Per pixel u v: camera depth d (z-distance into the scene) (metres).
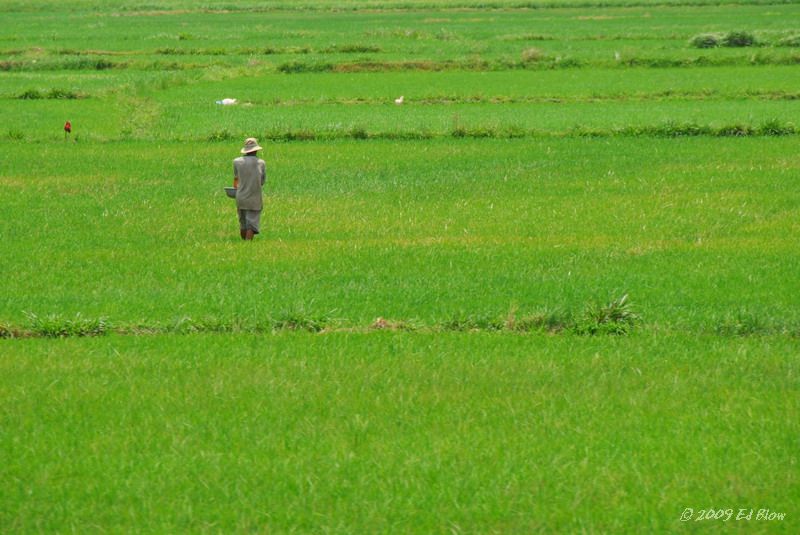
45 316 53.41
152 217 81.81
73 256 68.75
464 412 39.91
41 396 42.12
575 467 34.56
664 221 77.94
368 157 108.62
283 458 35.66
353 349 48.22
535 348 48.47
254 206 72.44
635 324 52.69
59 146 117.62
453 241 72.44
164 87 170.75
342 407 40.53
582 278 61.66
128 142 120.31
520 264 65.31
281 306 55.84
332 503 32.38
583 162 103.56
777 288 58.94
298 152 112.31
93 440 37.41
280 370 45.09
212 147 116.62
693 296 57.47
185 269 65.00
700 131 118.06
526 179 95.88
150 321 53.53
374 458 35.53
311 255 68.06
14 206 86.00
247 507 32.09
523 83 169.75
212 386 42.94
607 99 150.12
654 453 35.66
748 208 81.81
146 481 33.88
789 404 40.59
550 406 40.31
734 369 45.22
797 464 34.81
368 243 71.88
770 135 116.88
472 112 138.75
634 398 41.31
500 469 34.50
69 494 33.19
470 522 31.11
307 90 165.50
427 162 105.25
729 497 32.62
